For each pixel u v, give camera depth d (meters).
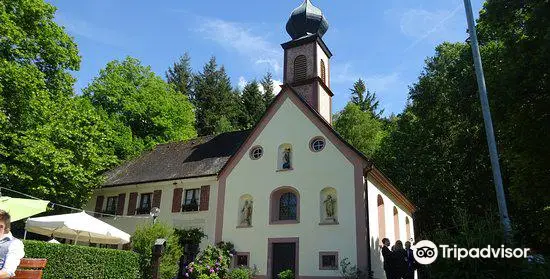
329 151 21.05
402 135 37.44
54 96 26.70
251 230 21.56
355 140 45.78
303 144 21.92
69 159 23.81
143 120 38.38
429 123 34.41
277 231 20.83
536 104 17.27
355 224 19.12
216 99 55.94
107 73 38.53
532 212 25.36
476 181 30.45
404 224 28.55
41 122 24.33
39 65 26.17
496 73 20.05
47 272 13.22
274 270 20.41
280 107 23.52
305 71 26.80
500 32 20.38
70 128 24.98
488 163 29.06
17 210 14.56
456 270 8.77
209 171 24.39
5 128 22.34
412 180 34.91
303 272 19.50
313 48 27.03
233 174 23.33
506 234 9.03
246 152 23.48
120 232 18.48
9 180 22.17
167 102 39.97
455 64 30.58
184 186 24.97
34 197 20.47
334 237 19.39
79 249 14.41
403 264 15.06
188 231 22.92
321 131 21.64
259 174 22.50
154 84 39.94
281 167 22.33
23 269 7.22
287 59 27.73
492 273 8.66
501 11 18.98
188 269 19.72
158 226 19.75
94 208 28.20
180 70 59.53
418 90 36.44
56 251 13.63
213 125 52.78
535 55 16.56
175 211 24.52
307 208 20.53
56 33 26.45
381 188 23.19
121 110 37.44
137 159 30.75
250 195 22.34
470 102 28.52
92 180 25.62
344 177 20.19
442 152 34.06
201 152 27.27
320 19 28.67
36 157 21.56
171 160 27.95
